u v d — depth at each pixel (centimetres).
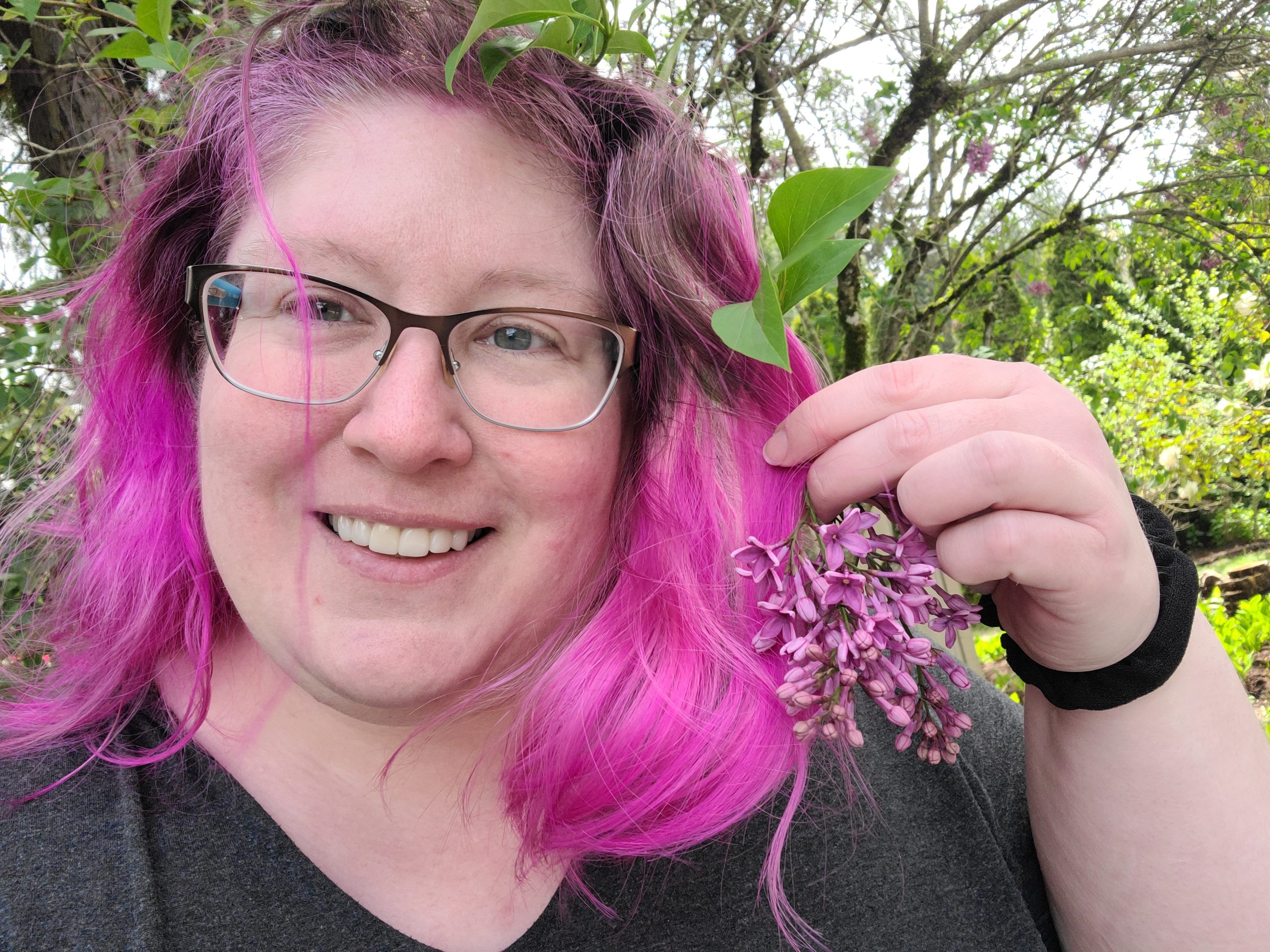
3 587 45
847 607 26
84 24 66
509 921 31
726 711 33
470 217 27
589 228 30
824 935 34
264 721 32
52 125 69
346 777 31
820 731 28
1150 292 204
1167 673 29
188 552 33
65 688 34
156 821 30
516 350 28
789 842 35
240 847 30
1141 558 27
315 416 27
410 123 27
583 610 34
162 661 34
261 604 28
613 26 30
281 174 28
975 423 27
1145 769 30
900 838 36
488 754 32
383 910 31
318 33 29
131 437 35
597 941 32
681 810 32
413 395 26
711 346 33
